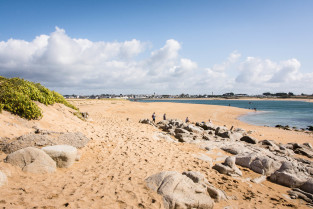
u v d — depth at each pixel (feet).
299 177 30.83
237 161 37.11
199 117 141.28
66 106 50.85
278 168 34.06
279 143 62.64
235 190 25.25
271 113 206.39
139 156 31.27
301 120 148.05
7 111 30.17
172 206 16.99
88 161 26.18
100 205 15.72
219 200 21.35
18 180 17.04
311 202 25.14
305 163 44.11
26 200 14.47
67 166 22.48
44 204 14.46
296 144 58.54
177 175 20.58
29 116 31.53
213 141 51.19
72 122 40.98
